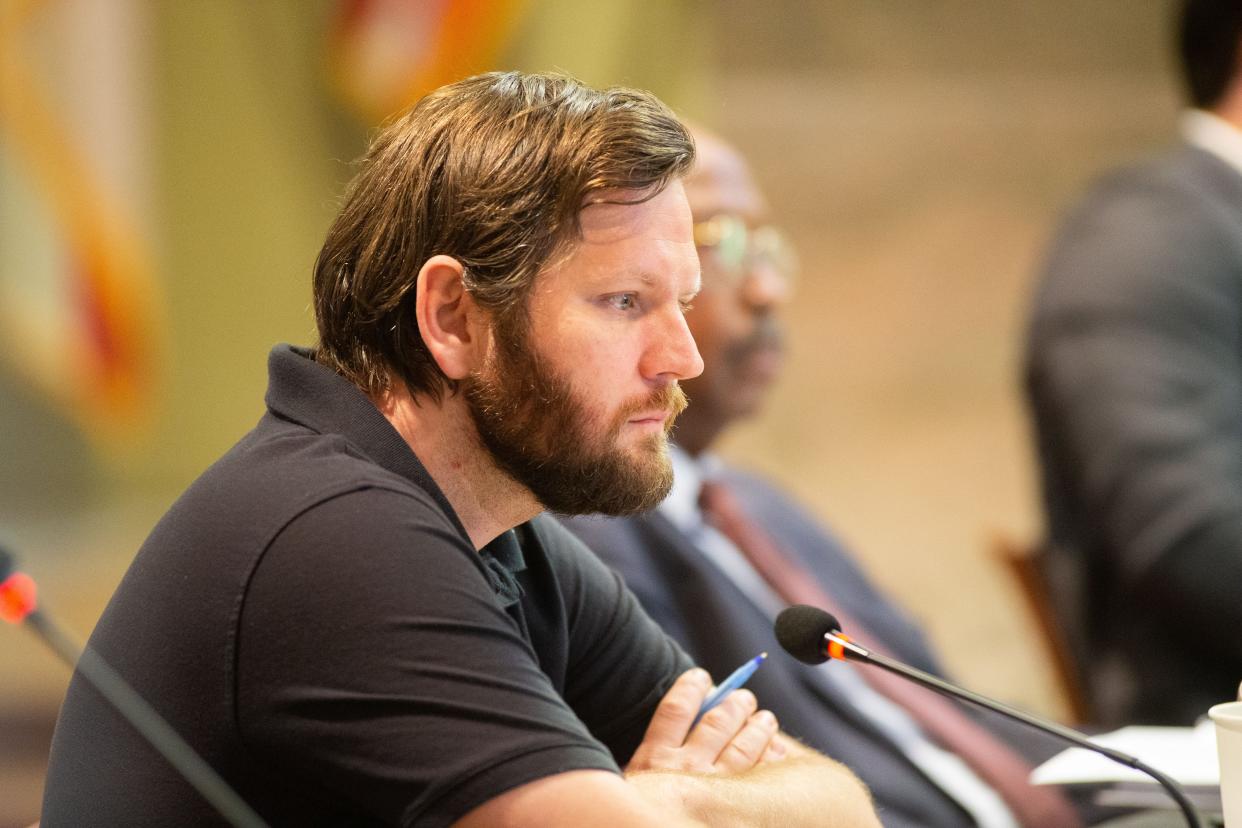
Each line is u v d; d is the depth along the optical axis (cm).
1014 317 1998
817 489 1950
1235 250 966
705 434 796
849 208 2011
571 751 373
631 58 1884
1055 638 896
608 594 527
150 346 1841
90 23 1780
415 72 1812
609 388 424
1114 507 929
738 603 718
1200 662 915
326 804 396
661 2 1894
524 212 418
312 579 383
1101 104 2028
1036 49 2025
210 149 1831
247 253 1850
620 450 429
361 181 447
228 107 1827
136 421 1841
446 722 373
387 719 375
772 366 800
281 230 1848
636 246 421
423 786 369
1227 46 990
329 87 1825
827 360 1981
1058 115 2025
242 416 1875
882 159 2012
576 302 420
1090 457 942
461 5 1809
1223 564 901
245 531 394
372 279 436
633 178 420
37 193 1784
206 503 408
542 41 1834
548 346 420
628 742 524
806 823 460
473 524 447
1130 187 1002
